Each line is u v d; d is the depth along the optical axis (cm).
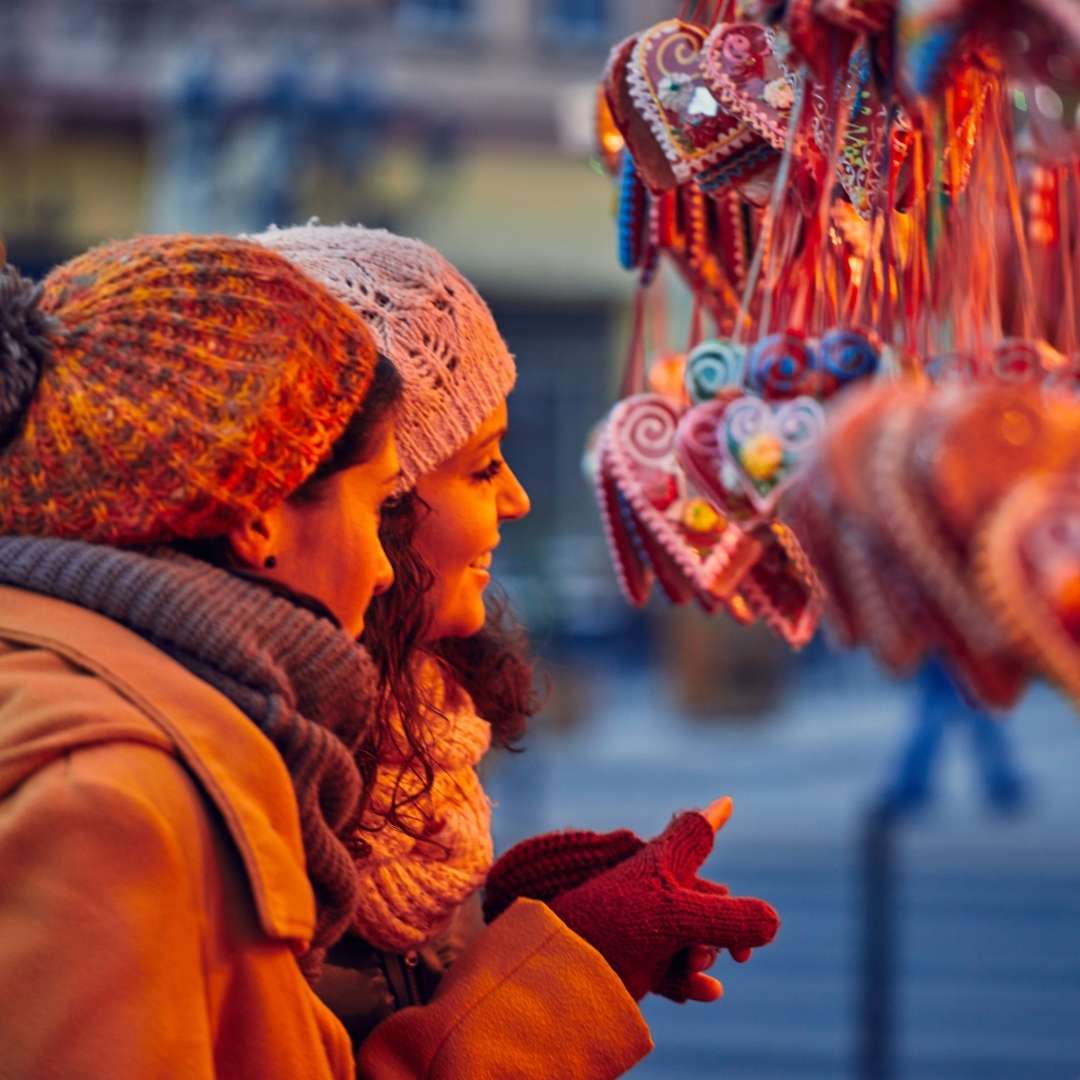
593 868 329
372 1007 308
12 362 250
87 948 225
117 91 3344
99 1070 221
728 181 290
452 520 317
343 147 2316
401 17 3675
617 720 2731
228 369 251
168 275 254
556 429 3822
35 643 246
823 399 256
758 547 316
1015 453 181
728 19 302
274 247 320
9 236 3375
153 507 249
